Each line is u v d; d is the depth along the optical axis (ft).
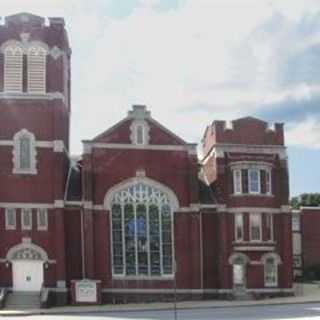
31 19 234.99
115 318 172.14
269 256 240.94
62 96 232.12
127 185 233.35
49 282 221.05
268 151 246.68
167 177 236.02
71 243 226.79
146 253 231.71
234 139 245.24
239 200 241.14
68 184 234.17
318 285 278.67
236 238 239.71
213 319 160.15
